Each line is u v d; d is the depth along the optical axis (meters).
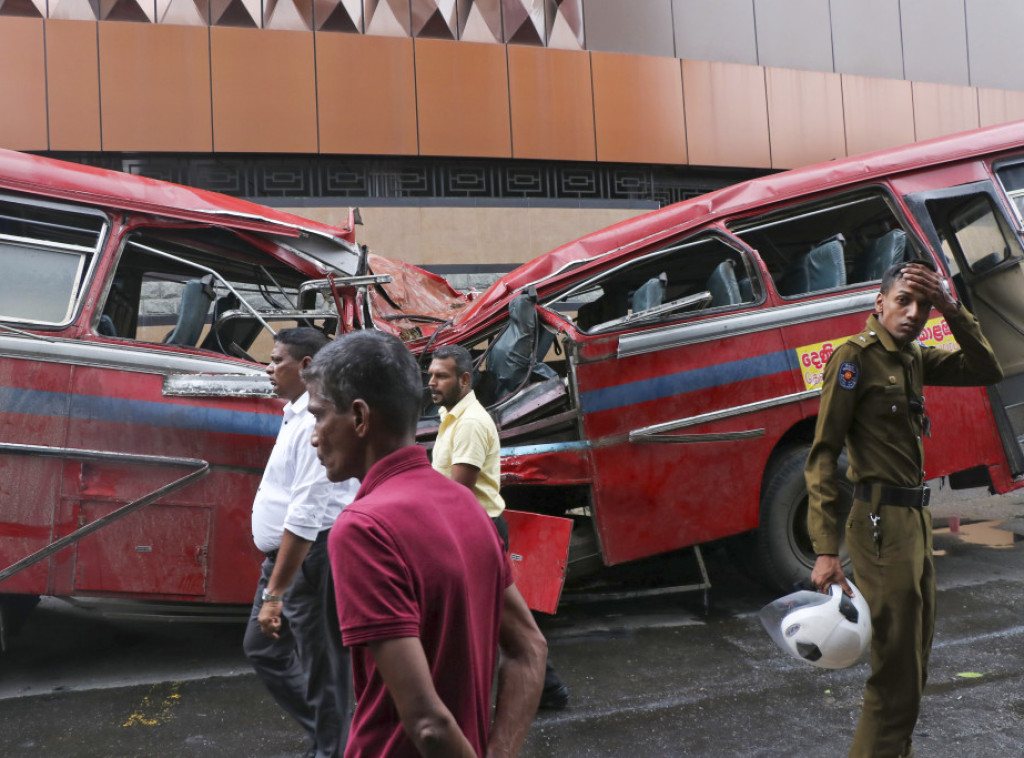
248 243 4.36
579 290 4.69
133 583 3.87
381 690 1.24
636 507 4.36
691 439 4.44
